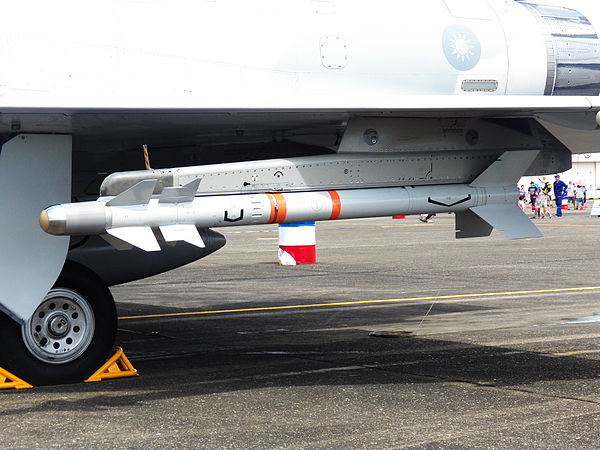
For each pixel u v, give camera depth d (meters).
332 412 5.82
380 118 7.82
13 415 5.81
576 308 10.95
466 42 8.58
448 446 5.00
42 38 6.98
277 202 7.20
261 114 7.17
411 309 11.19
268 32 7.72
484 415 5.72
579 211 43.44
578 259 17.81
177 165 8.82
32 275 6.71
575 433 5.27
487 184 8.24
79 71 7.06
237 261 18.41
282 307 11.61
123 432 5.35
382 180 7.86
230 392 6.46
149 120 7.02
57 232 6.28
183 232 6.69
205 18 7.54
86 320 6.94
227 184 7.24
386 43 8.16
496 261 17.61
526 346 8.34
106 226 6.41
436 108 7.14
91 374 6.95
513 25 8.93
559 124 7.80
